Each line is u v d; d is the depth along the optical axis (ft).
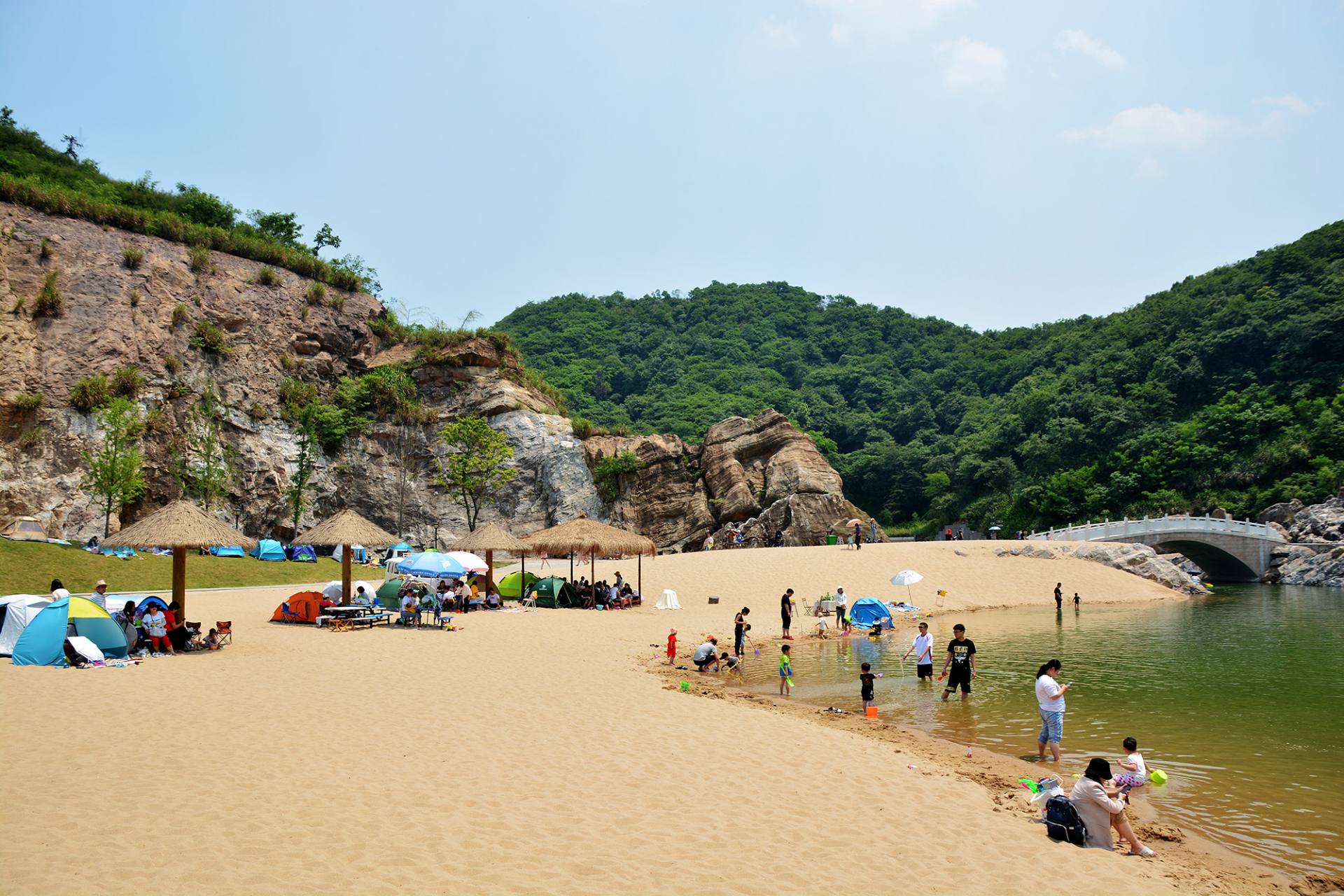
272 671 55.93
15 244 161.79
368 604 89.30
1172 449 256.11
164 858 24.13
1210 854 30.42
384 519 193.47
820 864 25.84
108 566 112.78
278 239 229.25
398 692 49.65
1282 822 34.12
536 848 26.04
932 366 437.58
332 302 205.98
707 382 402.11
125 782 31.04
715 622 96.84
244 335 186.60
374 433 197.67
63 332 160.15
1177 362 284.20
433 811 28.91
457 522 196.65
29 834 25.53
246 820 27.40
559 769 34.60
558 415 218.59
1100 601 133.28
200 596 108.68
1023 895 24.34
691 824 28.78
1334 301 257.34
